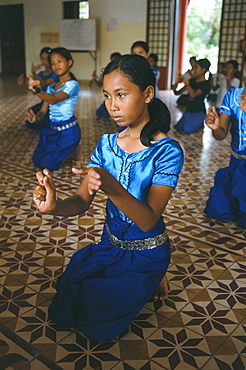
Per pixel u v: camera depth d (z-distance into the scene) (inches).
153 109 69.2
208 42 777.6
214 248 113.7
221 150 220.8
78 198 69.1
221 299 90.4
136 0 493.0
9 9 609.3
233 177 125.3
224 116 121.3
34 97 416.2
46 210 57.3
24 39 606.2
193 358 72.3
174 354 73.1
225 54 439.2
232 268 103.5
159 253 76.6
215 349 74.7
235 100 119.3
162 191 66.7
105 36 532.7
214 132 113.1
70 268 78.9
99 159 75.1
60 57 164.2
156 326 80.7
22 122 285.9
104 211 136.8
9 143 225.8
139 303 74.6
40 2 570.6
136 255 76.3
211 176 176.4
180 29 493.0
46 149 175.5
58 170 179.3
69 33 548.7
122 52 523.2
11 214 132.7
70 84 167.0
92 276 76.9
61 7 552.1
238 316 84.6
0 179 165.9
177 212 137.9
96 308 73.3
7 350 72.8
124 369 69.2
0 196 147.9
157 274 76.9
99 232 121.7
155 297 89.7
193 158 203.5
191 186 163.3
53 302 79.3
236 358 72.6
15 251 108.9
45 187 55.6
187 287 94.7
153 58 281.4
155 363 70.9
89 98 417.4
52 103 164.6
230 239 119.5
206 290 93.7
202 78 264.5
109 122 294.8
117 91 60.9
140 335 77.9
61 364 69.9
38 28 584.4
